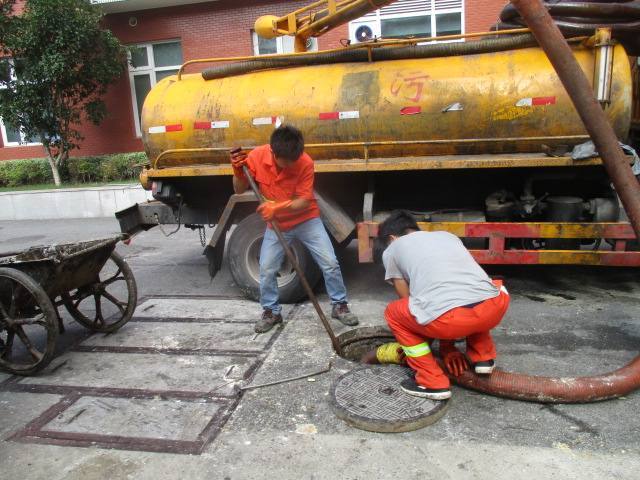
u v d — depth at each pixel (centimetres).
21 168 1292
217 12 1288
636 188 314
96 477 247
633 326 394
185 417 295
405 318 286
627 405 288
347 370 339
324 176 485
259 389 321
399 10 1175
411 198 488
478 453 251
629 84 403
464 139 439
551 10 418
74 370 362
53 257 354
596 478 231
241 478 242
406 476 238
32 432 288
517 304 448
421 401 290
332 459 252
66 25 1100
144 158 1251
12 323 353
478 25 1155
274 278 409
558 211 428
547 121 422
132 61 1301
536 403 292
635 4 410
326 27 518
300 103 466
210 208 550
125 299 516
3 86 1273
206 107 489
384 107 448
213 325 432
